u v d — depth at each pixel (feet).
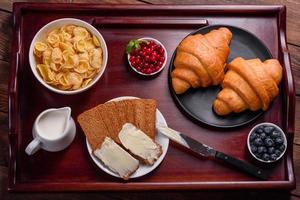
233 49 3.15
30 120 2.99
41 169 2.92
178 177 2.93
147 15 3.17
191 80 2.97
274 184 2.89
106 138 2.88
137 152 2.87
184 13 3.18
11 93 2.90
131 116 2.94
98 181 2.91
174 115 3.04
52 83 2.94
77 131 2.99
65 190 2.85
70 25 3.04
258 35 3.20
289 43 3.47
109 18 3.13
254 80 2.91
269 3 3.54
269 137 2.93
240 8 3.19
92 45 3.03
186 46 2.97
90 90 3.05
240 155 2.99
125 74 3.08
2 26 3.38
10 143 2.89
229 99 2.94
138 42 3.01
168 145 2.96
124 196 3.26
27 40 3.10
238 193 3.23
